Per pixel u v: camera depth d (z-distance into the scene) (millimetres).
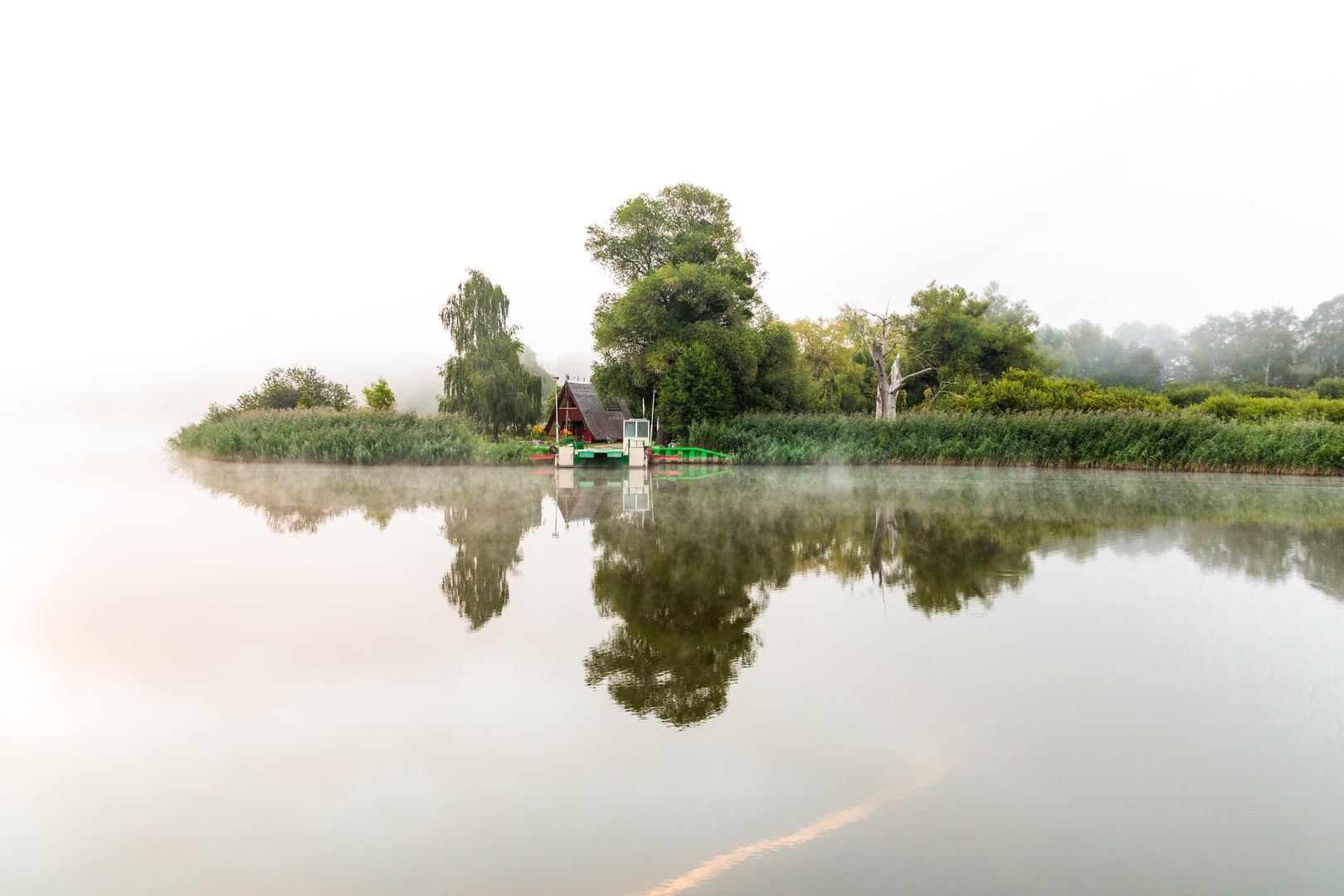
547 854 2990
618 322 35375
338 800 3434
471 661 5379
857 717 4379
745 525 12695
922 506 15773
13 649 5617
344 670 5191
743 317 38625
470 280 43219
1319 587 7824
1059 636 6059
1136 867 2881
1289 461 25656
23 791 3512
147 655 5520
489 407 41781
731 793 3484
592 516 13859
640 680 5008
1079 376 92438
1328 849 2998
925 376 51062
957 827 3186
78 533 11367
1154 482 22672
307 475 23953
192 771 3717
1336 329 82750
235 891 2746
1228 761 3811
